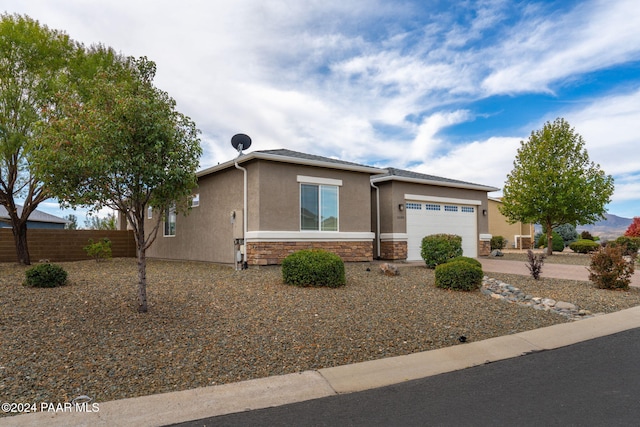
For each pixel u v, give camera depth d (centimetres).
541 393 411
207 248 1479
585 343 605
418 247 1661
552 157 2022
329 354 530
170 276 1047
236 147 1349
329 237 1361
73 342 527
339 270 923
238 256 1234
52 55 1258
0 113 1151
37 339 531
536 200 2009
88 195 593
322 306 741
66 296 750
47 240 1677
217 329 599
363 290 898
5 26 1173
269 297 795
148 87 686
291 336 584
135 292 803
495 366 507
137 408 379
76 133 591
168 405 387
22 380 426
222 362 492
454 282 934
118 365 470
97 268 1271
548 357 541
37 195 1338
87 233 1792
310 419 359
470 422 345
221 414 371
